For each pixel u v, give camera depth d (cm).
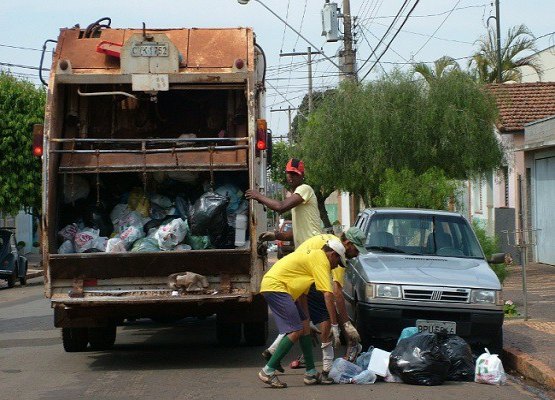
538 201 2641
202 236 1077
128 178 1162
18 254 2970
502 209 2519
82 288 1036
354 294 1155
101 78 1094
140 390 927
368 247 1227
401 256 1197
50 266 1027
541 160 2605
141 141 1082
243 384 955
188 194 1148
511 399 874
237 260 1038
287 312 922
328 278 922
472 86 2159
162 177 1137
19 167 3153
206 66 1104
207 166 1081
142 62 1093
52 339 1398
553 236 2514
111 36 1138
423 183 1702
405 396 882
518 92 2906
